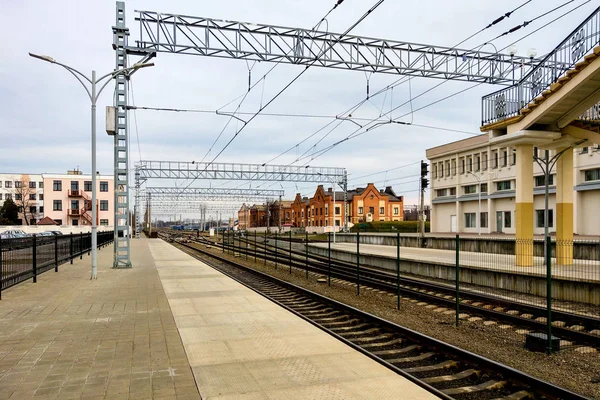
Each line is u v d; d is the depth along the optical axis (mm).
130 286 14531
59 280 16016
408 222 67562
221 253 34750
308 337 8102
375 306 12289
